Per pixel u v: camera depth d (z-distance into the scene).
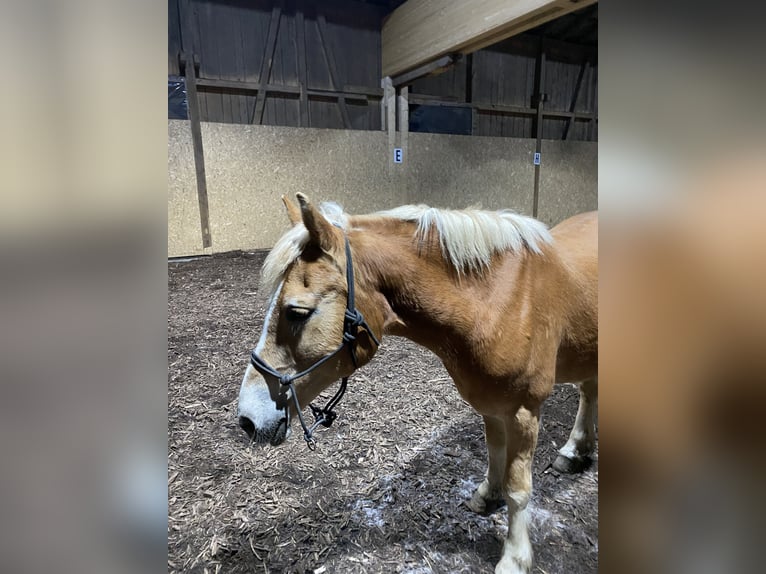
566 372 1.54
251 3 4.84
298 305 1.13
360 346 1.23
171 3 4.54
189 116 4.70
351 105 5.52
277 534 1.63
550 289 1.34
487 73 6.31
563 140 7.19
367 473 1.95
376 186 5.64
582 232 1.63
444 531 1.64
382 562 1.51
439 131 6.13
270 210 5.18
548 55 6.70
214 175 4.86
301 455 2.08
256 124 5.10
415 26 4.30
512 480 1.38
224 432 2.25
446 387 2.71
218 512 1.72
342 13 5.22
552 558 1.53
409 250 1.26
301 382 1.20
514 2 2.85
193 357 2.97
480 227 1.27
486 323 1.24
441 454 2.09
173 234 4.77
